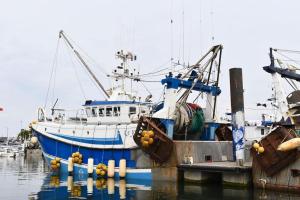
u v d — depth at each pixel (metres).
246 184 15.88
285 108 18.69
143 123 18.39
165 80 19.31
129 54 23.97
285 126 15.18
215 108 21.67
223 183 16.72
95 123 22.25
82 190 15.93
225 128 22.30
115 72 23.81
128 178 19.45
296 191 14.20
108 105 21.75
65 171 21.94
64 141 22.16
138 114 20.81
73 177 20.81
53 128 23.05
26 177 22.31
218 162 19.00
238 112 17.16
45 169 29.73
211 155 19.86
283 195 13.91
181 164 17.84
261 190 15.16
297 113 18.70
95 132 20.86
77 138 21.61
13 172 26.44
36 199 13.70
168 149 18.19
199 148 19.30
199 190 15.52
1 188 16.86
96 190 15.89
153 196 14.09
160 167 18.62
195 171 17.59
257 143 15.41
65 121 23.14
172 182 18.03
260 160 15.32
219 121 22.20
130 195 14.42
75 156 20.95
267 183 15.16
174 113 19.17
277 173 14.85
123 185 17.42
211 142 20.06
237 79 17.36
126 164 19.69
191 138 21.61
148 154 18.98
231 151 21.14
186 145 18.70
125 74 23.67
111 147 20.02
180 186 16.75
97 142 20.66
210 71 21.17
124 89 23.61
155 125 18.62
